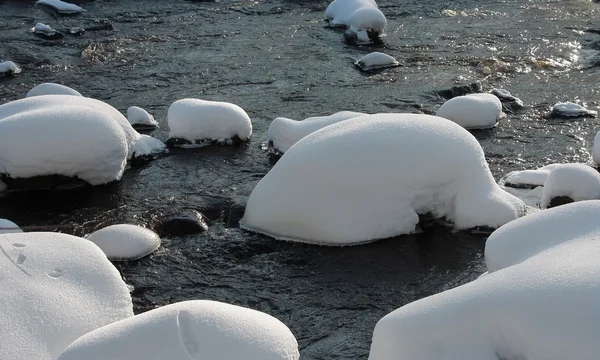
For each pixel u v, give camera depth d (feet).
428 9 68.33
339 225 29.30
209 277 28.02
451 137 30.78
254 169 37.35
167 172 37.14
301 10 68.80
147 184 35.86
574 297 17.20
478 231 29.91
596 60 54.03
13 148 34.37
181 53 57.11
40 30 60.54
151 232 30.27
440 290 26.81
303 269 28.25
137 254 29.07
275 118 43.04
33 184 34.86
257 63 54.75
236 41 59.98
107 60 55.62
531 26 62.28
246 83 50.67
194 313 19.42
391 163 29.73
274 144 38.83
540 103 46.19
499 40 58.95
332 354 23.47
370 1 63.57
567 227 20.68
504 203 30.14
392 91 48.49
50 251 23.67
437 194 30.17
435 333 17.63
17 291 21.94
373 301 26.23
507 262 20.83
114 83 51.08
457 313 17.76
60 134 34.65
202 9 69.56
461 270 27.89
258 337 19.56
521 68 52.90
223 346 18.89
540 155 38.65
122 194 34.83
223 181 36.06
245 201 33.68
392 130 30.58
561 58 54.65
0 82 51.37
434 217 30.35
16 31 62.03
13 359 20.20
